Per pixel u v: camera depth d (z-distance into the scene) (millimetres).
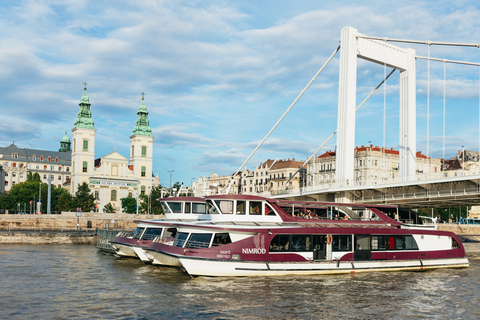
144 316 23328
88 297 27125
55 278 33188
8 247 55719
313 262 34688
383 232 38312
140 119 156375
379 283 32875
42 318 22766
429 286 32531
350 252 36625
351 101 70375
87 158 143750
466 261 42438
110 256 46531
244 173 163250
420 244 40281
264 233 33219
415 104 76688
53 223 83875
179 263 35406
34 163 195000
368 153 121688
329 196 71812
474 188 51812
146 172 152250
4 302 25797
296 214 38812
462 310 26031
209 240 32625
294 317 23672
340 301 27172
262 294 28141
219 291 28641
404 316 24500
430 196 56906
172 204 45031
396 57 76625
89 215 89875
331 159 131375
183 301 26219
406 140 75438
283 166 146000
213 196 35625
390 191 62031
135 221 44719
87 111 147250
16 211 129750
